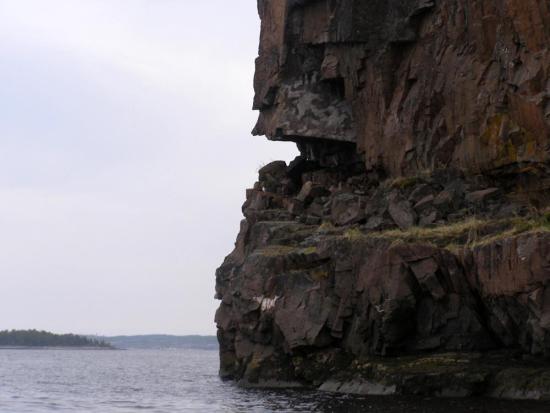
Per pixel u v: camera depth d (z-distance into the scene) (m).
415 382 32.41
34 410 35.56
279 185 53.25
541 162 37.06
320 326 37.88
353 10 47.09
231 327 46.03
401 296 34.56
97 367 95.50
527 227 32.94
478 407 27.52
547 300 29.94
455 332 34.09
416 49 45.50
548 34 36.53
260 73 56.03
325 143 52.56
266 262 41.25
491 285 32.41
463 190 40.75
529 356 31.52
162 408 35.72
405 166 45.19
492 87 39.84
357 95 49.09
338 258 38.03
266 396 35.97
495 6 39.72
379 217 41.81
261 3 57.09
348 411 28.23
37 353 189.38
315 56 51.09
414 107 44.81
